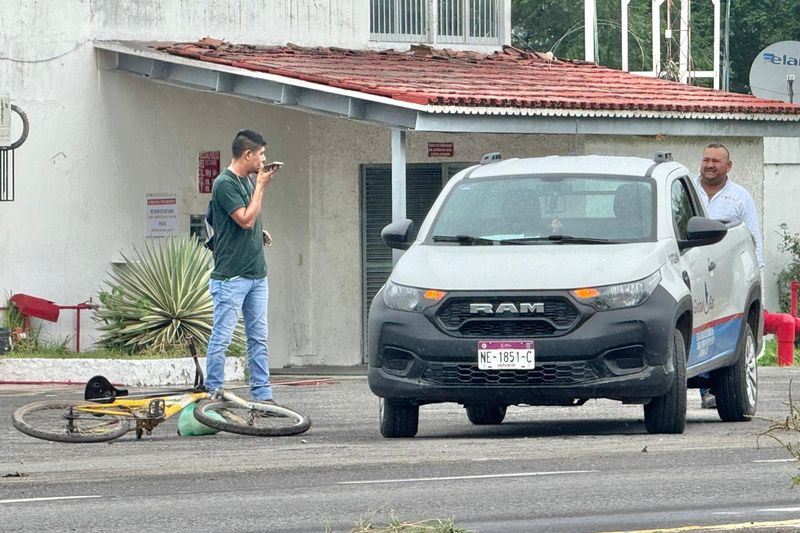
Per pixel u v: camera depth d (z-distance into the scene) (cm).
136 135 5853
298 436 3256
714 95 6400
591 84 6225
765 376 4972
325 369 6156
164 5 5984
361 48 6594
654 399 3089
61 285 5672
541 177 3403
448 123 5156
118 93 5809
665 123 5931
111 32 5816
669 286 3055
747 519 2053
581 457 2734
